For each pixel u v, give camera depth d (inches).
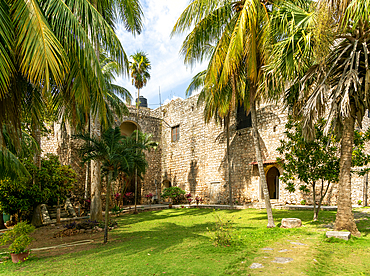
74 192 750.5
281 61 272.7
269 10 320.8
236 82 371.6
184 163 930.1
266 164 626.2
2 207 441.1
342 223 248.2
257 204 619.5
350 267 154.0
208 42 381.4
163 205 877.2
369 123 576.4
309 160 328.5
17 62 203.0
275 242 233.0
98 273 165.9
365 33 233.3
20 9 169.5
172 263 179.0
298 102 290.5
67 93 257.9
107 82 612.1
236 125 748.0
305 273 146.3
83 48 221.1
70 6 223.9
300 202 553.3
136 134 803.4
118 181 872.3
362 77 255.4
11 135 239.3
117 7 388.8
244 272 151.9
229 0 316.2
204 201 826.8
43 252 257.3
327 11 210.1
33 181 490.0
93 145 300.2
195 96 903.1
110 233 361.4
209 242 248.8
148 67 785.6
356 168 493.4
